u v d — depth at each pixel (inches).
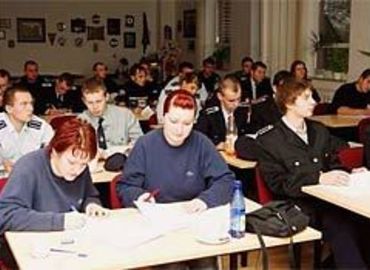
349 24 284.2
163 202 110.5
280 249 145.3
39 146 154.0
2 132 151.6
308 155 125.6
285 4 320.2
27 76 284.7
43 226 90.0
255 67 290.5
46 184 96.0
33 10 414.3
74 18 424.5
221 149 167.3
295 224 90.6
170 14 440.8
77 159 92.1
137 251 82.8
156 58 417.1
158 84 306.8
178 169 110.7
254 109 189.2
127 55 440.1
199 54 404.5
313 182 120.1
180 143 110.0
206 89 309.0
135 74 291.1
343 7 289.3
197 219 95.1
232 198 97.3
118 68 436.5
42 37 418.3
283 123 128.3
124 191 109.2
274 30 325.4
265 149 126.2
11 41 411.8
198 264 100.2
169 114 107.2
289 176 122.9
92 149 93.4
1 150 150.9
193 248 84.1
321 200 116.6
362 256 120.7
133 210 101.6
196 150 111.7
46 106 274.4
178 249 83.7
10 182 94.3
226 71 375.6
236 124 185.6
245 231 90.5
